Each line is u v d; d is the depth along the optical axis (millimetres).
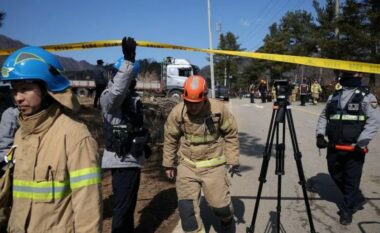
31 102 2041
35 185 2057
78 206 2061
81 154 2080
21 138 2146
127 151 3629
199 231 3826
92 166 2111
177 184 3984
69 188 2109
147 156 3910
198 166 3918
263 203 5516
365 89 4723
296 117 16969
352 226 4723
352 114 4699
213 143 3912
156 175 6906
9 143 3156
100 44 3498
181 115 3867
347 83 4812
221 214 4090
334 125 4789
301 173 3809
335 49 28625
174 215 5035
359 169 4746
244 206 5387
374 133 4555
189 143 3902
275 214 5078
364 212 5191
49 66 2043
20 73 1983
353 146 4676
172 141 4090
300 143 10336
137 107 3703
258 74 59844
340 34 29281
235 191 6082
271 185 6402
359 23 27859
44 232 2072
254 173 7168
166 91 27828
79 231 2055
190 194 3891
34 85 2031
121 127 3607
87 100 22938
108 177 6602
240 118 17078
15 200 2119
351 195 4742
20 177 2092
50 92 2049
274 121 3818
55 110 2105
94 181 2107
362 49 27656
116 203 3723
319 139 4969
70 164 2066
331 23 29750
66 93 2092
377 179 6770
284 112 3738
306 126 13828
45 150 2064
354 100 4672
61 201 2084
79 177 2064
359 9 27594
